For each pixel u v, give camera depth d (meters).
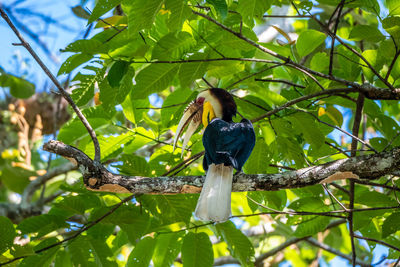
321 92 8.52
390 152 7.46
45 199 14.34
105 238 9.20
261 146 9.02
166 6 7.07
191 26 8.18
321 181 7.54
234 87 10.05
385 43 7.99
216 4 6.78
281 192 10.49
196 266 8.92
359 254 16.09
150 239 9.38
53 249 8.50
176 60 8.27
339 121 9.80
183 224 10.35
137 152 13.27
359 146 14.09
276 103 9.05
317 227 10.13
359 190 10.96
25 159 15.00
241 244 9.20
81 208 8.84
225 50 8.40
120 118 13.04
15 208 13.93
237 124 8.20
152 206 9.04
